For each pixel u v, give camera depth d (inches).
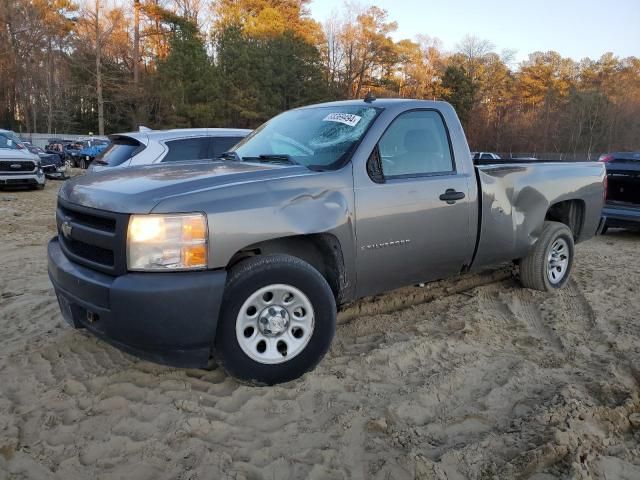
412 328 171.0
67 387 129.3
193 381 132.7
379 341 160.4
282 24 2234.3
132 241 114.6
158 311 112.3
